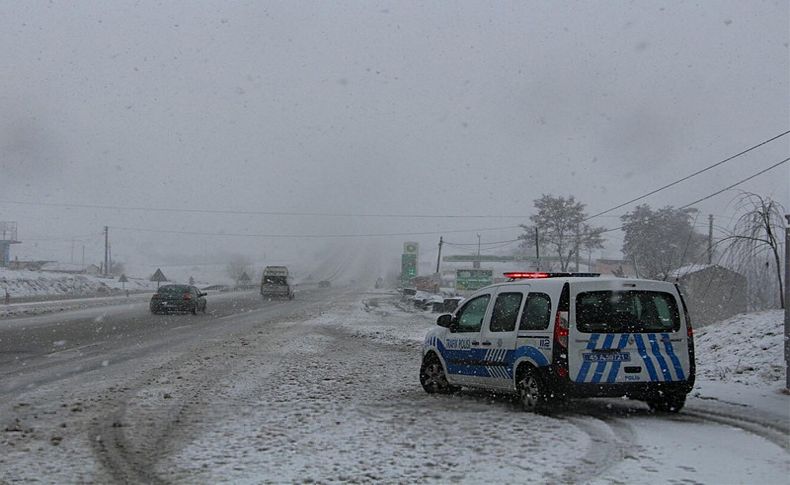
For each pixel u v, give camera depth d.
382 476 6.50
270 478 6.42
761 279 23.62
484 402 10.77
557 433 8.37
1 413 9.62
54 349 18.53
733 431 8.48
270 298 60.97
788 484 6.17
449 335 11.51
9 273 59.72
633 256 52.31
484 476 6.48
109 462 7.00
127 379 13.07
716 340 16.33
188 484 6.24
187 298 36.34
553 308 9.52
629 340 9.41
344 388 12.25
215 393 11.49
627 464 6.88
